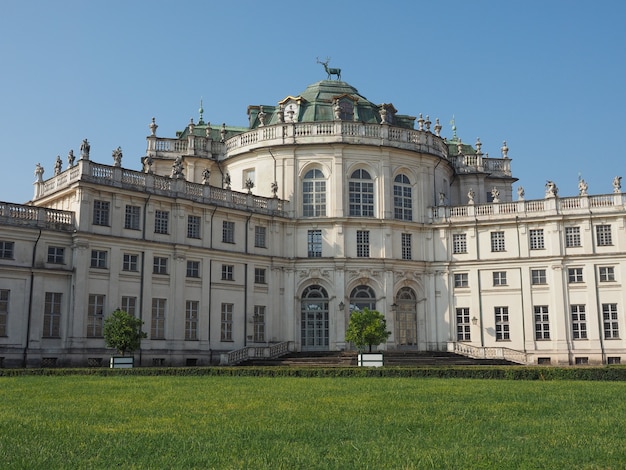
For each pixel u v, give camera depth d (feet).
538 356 183.83
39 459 34.78
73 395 71.26
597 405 61.26
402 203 199.52
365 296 191.42
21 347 140.46
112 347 142.20
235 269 179.52
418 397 69.21
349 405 60.34
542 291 187.01
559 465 34.17
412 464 33.86
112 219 156.15
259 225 187.11
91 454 36.47
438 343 193.77
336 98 202.39
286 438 41.27
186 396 70.08
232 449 37.68
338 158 192.85
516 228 192.24
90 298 150.51
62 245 149.07
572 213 185.88
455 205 215.92
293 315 187.83
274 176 194.80
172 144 207.51
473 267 194.29
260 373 115.55
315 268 189.06
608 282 181.06
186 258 168.45
